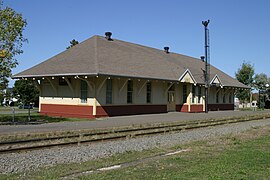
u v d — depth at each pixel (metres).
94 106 26.22
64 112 28.41
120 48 34.44
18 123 21.14
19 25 22.58
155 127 19.72
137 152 12.41
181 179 7.74
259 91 66.88
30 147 12.41
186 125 22.03
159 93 34.09
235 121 27.25
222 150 12.68
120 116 28.33
